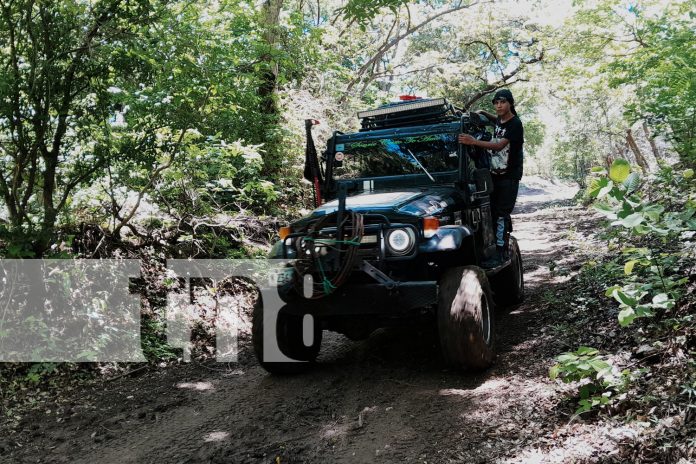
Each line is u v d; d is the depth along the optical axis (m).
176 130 7.36
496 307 7.04
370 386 4.85
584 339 4.91
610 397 3.73
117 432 4.41
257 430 4.23
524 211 22.33
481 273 4.95
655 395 3.53
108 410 4.86
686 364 3.71
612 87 11.93
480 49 26.69
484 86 25.59
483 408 4.09
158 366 5.97
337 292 4.80
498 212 6.46
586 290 6.29
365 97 19.72
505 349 5.28
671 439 3.11
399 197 5.19
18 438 4.39
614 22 14.94
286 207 11.69
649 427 3.29
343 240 4.75
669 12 10.82
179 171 7.80
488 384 4.54
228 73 7.39
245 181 10.31
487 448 3.54
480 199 6.11
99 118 6.68
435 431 3.88
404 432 3.93
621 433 3.32
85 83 6.43
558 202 23.61
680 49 9.06
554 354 4.84
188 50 6.86
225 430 4.29
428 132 6.03
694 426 3.15
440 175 5.93
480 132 6.83
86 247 7.05
